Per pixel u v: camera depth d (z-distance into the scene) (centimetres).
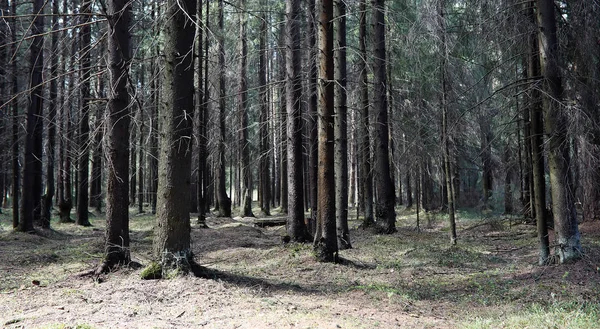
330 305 639
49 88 1584
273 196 3662
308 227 1385
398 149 1891
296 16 1301
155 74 762
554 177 823
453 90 1208
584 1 828
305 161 3156
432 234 1557
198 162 1669
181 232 721
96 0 715
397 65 1644
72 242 1434
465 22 1014
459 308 661
